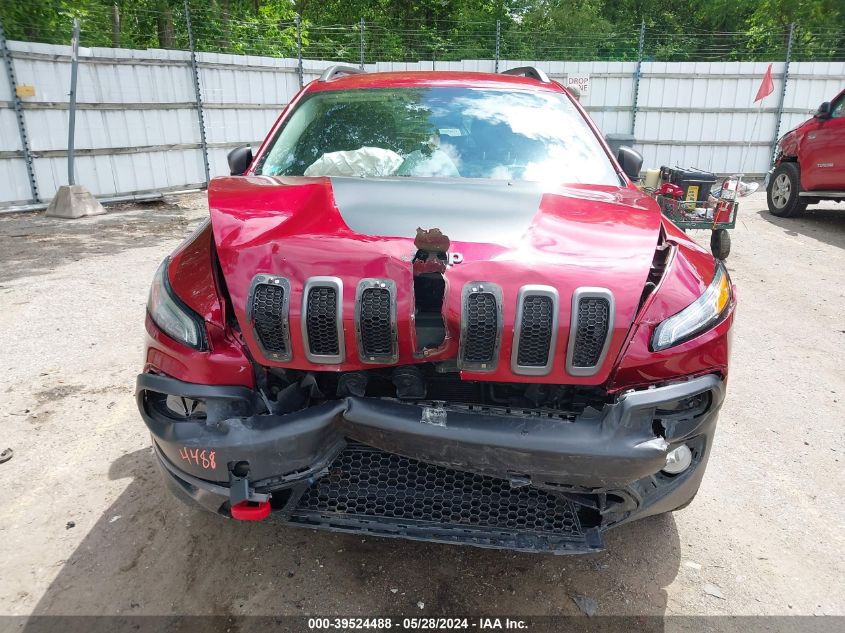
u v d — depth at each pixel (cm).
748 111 1527
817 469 331
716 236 770
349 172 299
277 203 233
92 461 311
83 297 559
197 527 266
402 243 205
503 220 225
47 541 255
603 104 1530
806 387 429
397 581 240
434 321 199
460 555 256
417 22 2458
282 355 195
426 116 329
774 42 1795
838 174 932
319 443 193
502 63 1523
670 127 1545
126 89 1125
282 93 1407
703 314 211
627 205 253
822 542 274
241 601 228
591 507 203
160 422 206
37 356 432
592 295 192
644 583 246
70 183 989
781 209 1061
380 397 202
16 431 336
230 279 199
